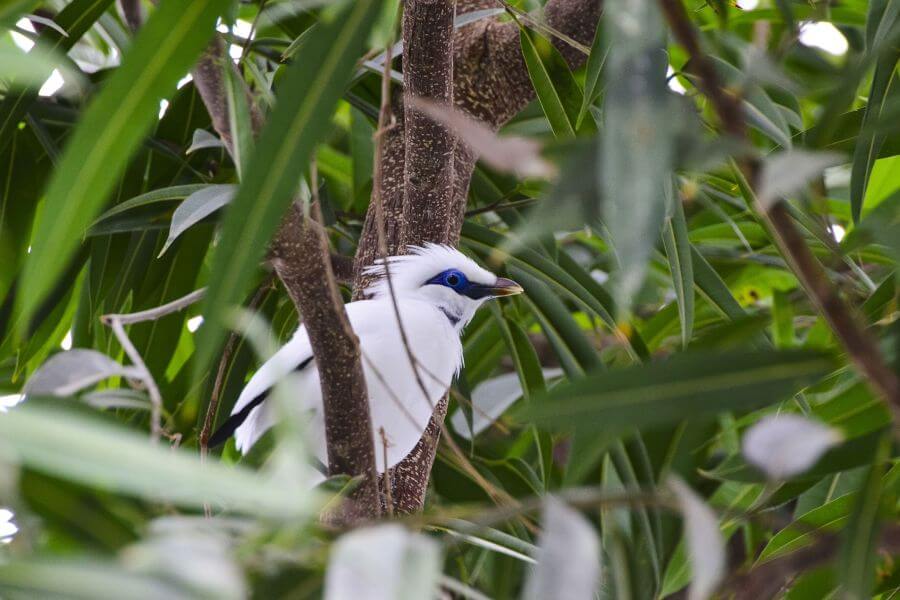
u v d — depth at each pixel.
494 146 2.79
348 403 4.97
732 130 2.80
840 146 5.29
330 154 8.60
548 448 6.85
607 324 6.80
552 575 2.83
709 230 8.02
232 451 7.43
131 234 7.16
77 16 5.95
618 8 2.98
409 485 6.25
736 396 3.37
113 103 3.17
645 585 6.37
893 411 3.00
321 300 4.74
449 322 6.78
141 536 3.57
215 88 4.62
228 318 3.58
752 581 4.33
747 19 7.37
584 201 2.90
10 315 6.89
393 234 6.29
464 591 3.86
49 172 7.08
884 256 6.86
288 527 3.30
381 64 5.96
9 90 6.01
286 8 7.18
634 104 2.88
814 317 8.05
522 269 7.21
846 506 5.02
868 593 3.72
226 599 2.64
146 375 3.75
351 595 2.65
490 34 6.62
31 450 2.65
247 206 3.24
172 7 3.22
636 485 6.28
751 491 6.42
